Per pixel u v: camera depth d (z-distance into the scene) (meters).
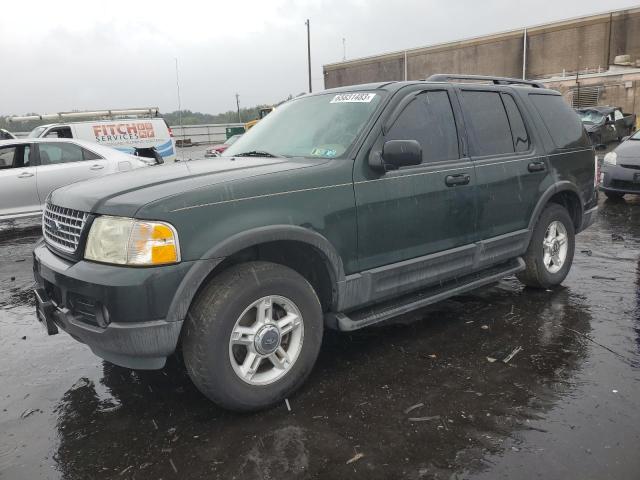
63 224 3.06
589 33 40.03
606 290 4.93
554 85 37.44
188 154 30.83
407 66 51.62
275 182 3.03
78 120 20.05
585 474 2.39
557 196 5.05
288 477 2.44
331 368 3.53
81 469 2.57
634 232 7.38
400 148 3.25
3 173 8.45
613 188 9.29
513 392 3.14
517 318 4.31
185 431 2.86
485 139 4.25
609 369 3.38
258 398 2.94
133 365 2.81
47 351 3.97
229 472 2.50
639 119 31.61
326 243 3.16
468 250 4.01
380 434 2.76
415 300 3.74
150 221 2.65
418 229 3.67
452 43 47.88
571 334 3.95
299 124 3.97
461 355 3.66
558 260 5.02
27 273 6.37
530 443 2.63
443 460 2.53
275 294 2.97
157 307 2.65
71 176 9.00
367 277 3.39
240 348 3.04
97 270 2.70
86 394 3.30
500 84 4.71
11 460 2.65
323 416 2.95
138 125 16.25
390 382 3.31
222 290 2.80
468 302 4.73
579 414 2.88
